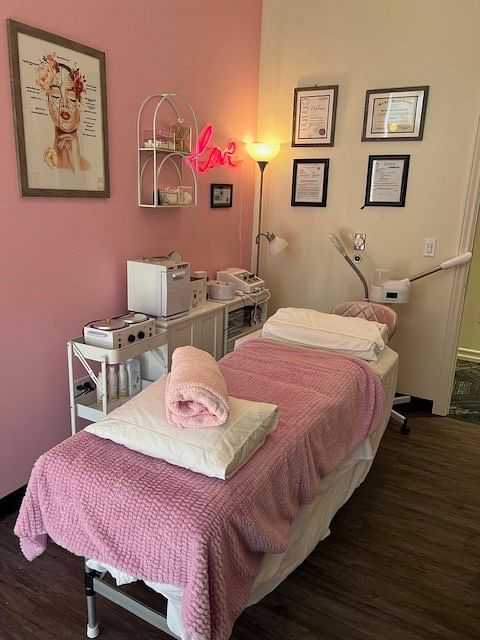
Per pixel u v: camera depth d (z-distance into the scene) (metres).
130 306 2.48
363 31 3.02
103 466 1.30
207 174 3.09
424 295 3.14
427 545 2.00
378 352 2.33
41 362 2.14
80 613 1.61
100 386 2.14
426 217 3.05
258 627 1.58
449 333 3.11
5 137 1.83
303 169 3.39
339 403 1.82
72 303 2.25
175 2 2.57
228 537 1.16
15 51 1.80
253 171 3.60
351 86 3.12
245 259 3.70
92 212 2.28
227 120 3.18
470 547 2.00
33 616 1.59
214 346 2.91
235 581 1.21
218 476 1.24
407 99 2.95
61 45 1.98
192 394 1.33
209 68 2.92
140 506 1.19
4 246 1.90
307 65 3.25
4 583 1.72
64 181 2.10
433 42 2.83
